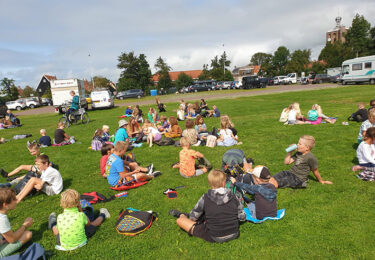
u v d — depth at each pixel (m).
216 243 3.71
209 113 16.30
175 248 3.70
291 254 3.45
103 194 5.71
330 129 10.38
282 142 8.90
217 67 82.00
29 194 5.76
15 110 42.81
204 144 9.25
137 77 70.31
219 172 3.73
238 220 3.86
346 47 75.50
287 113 12.58
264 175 4.78
